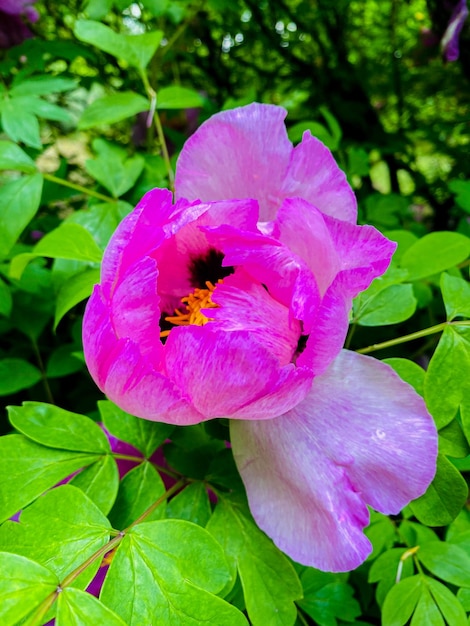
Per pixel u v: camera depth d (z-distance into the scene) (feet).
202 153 0.74
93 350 0.61
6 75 1.27
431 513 0.67
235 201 0.66
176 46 1.59
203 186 0.75
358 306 0.80
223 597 0.63
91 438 0.72
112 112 1.05
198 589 0.56
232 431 0.67
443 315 1.08
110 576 0.57
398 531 0.79
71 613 0.51
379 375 0.65
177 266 0.74
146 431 0.74
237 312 0.64
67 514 0.62
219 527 0.67
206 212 0.67
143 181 1.09
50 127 1.73
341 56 1.86
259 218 0.75
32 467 0.68
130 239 0.61
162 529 0.60
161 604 0.55
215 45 1.87
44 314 1.15
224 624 0.54
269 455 0.64
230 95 1.94
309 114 1.80
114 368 0.58
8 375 1.09
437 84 1.98
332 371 0.66
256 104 0.74
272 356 0.55
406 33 2.00
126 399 0.60
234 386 0.56
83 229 0.88
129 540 0.59
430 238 0.87
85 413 1.23
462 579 0.71
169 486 0.79
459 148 1.76
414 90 2.02
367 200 1.31
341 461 0.62
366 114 1.75
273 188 0.74
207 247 0.73
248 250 0.65
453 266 0.89
